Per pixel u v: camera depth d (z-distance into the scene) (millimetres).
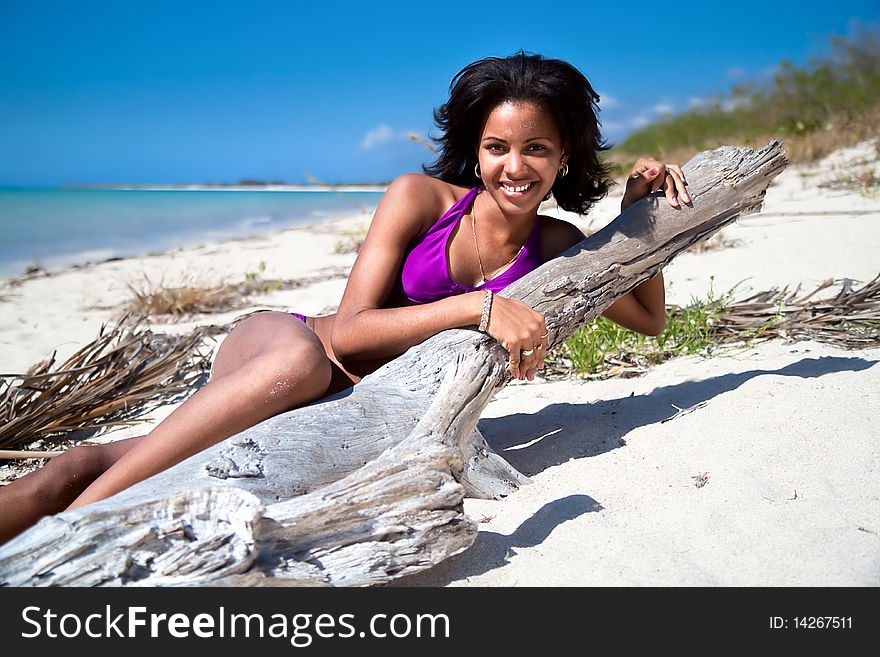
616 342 3664
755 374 3053
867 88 14461
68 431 3498
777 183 10289
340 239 10609
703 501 2170
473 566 1956
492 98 2244
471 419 2191
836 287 4520
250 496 1647
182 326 5504
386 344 2270
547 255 2564
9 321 5777
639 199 2559
